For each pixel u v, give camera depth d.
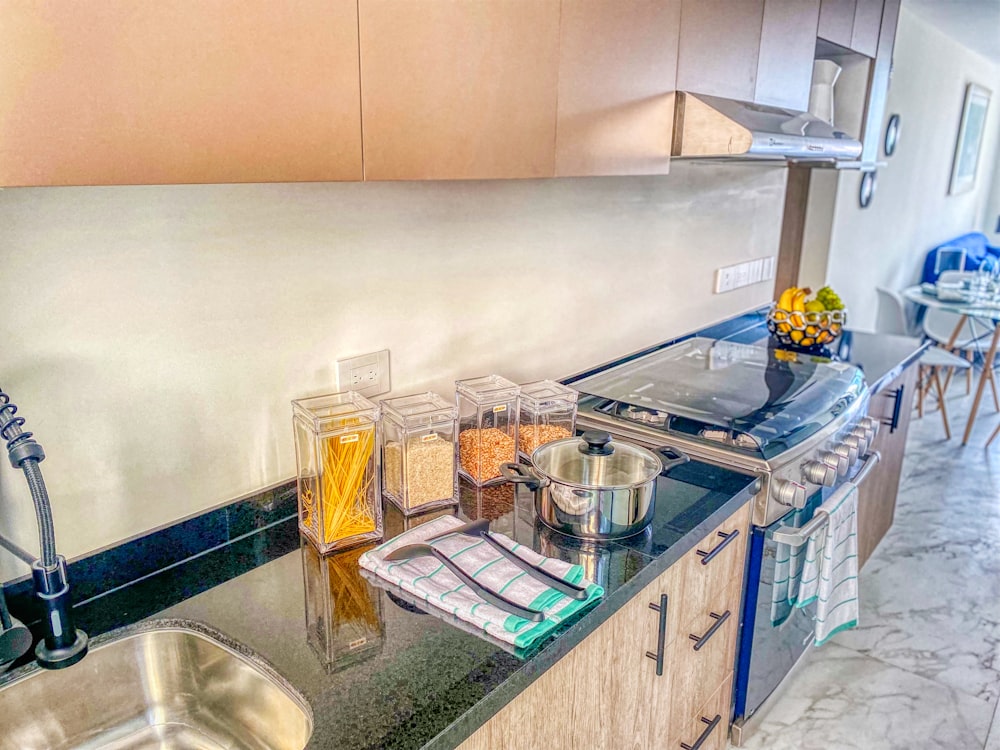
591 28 1.19
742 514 1.58
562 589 1.12
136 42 0.67
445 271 1.59
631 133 1.34
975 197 6.92
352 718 0.87
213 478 1.25
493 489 1.52
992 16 4.29
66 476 1.07
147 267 1.10
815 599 1.88
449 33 0.96
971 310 4.14
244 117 0.77
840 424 1.86
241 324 1.24
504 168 1.09
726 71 1.58
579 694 1.14
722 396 1.95
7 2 0.59
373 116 0.89
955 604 2.62
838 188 3.99
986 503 3.41
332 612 1.08
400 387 1.54
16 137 0.62
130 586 1.16
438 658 0.98
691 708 1.58
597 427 1.82
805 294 2.64
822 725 2.03
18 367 0.99
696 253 2.55
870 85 2.40
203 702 1.06
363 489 1.26
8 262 0.96
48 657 0.97
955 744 1.96
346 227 1.36
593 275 2.05
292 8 0.79
